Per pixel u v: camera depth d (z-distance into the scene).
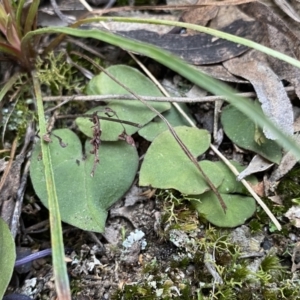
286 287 0.29
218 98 0.31
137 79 0.32
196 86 0.32
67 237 0.30
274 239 0.30
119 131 0.30
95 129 0.30
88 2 0.33
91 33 0.28
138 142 0.31
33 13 0.31
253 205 0.30
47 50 0.33
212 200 0.30
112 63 0.33
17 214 0.30
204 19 0.32
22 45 0.31
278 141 0.30
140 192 0.30
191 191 0.29
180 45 0.32
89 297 0.29
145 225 0.30
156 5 0.33
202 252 0.29
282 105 0.30
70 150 0.30
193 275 0.29
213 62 0.32
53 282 0.29
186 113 0.32
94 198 0.30
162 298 0.29
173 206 0.30
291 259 0.29
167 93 0.32
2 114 0.32
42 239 0.31
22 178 0.31
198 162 0.30
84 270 0.29
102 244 0.30
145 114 0.31
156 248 0.30
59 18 0.33
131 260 0.29
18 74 0.32
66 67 0.33
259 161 0.30
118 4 0.33
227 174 0.30
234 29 0.32
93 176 0.30
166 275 0.29
